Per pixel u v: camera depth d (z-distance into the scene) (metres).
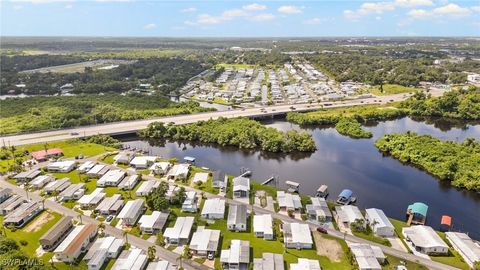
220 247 122.12
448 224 138.75
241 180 170.38
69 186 165.50
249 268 110.31
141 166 193.25
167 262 111.50
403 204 162.25
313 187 179.50
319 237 128.62
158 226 130.75
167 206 144.88
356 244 120.62
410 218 143.12
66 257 112.94
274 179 189.00
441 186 181.62
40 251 118.62
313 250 120.94
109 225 135.50
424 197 169.38
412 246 123.69
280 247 122.62
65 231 127.75
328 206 150.25
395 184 183.75
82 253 118.25
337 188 178.38
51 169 187.75
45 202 153.25
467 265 113.69
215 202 149.38
